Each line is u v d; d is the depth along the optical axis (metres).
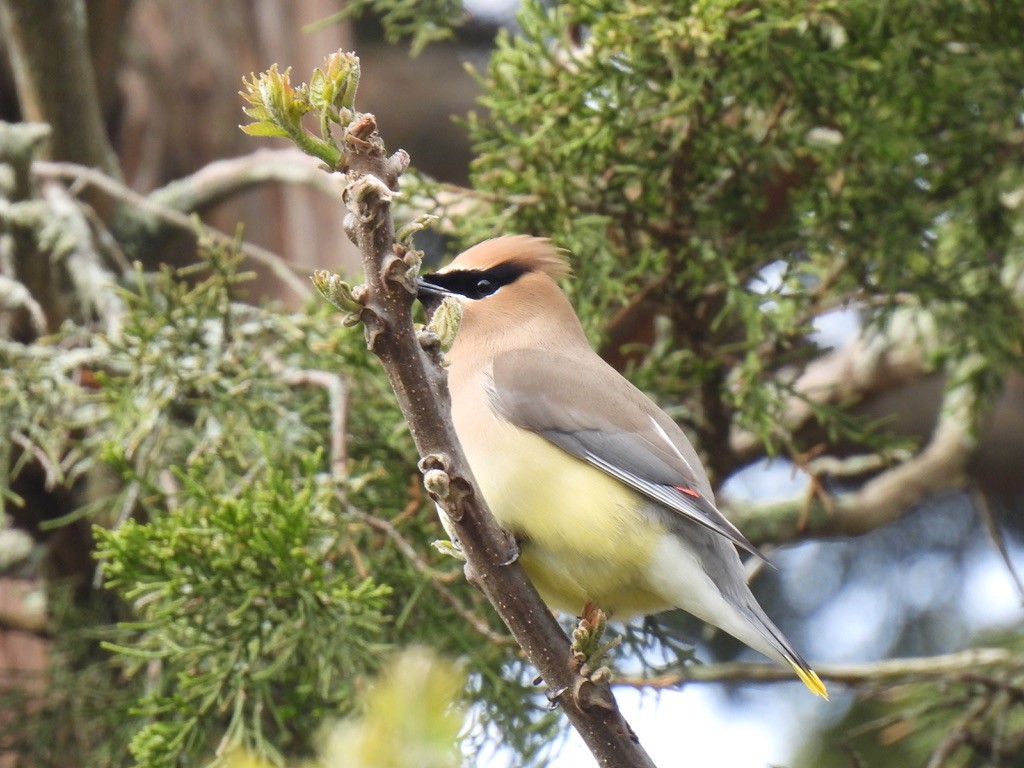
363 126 5.34
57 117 12.33
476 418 8.59
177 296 10.04
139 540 8.48
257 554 8.57
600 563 8.20
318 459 8.84
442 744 3.17
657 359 10.72
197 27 14.73
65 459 11.00
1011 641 13.46
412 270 5.54
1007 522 16.45
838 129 10.80
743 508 12.60
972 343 11.09
